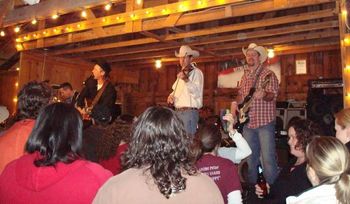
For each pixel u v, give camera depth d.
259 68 3.52
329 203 1.33
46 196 1.17
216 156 2.02
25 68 6.65
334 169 1.37
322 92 5.45
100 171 1.30
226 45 6.20
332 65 6.43
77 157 1.30
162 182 1.00
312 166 1.46
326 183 1.38
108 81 3.95
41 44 6.07
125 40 6.53
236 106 3.56
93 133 2.12
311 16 4.39
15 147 1.64
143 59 7.69
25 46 6.36
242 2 3.99
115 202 0.99
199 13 4.48
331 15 4.28
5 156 1.62
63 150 1.25
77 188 1.20
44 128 1.26
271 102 3.35
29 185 1.18
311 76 6.61
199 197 1.05
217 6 4.22
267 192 2.67
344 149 1.41
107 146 2.09
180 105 3.65
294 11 5.27
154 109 1.14
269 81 3.38
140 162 1.07
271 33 5.24
